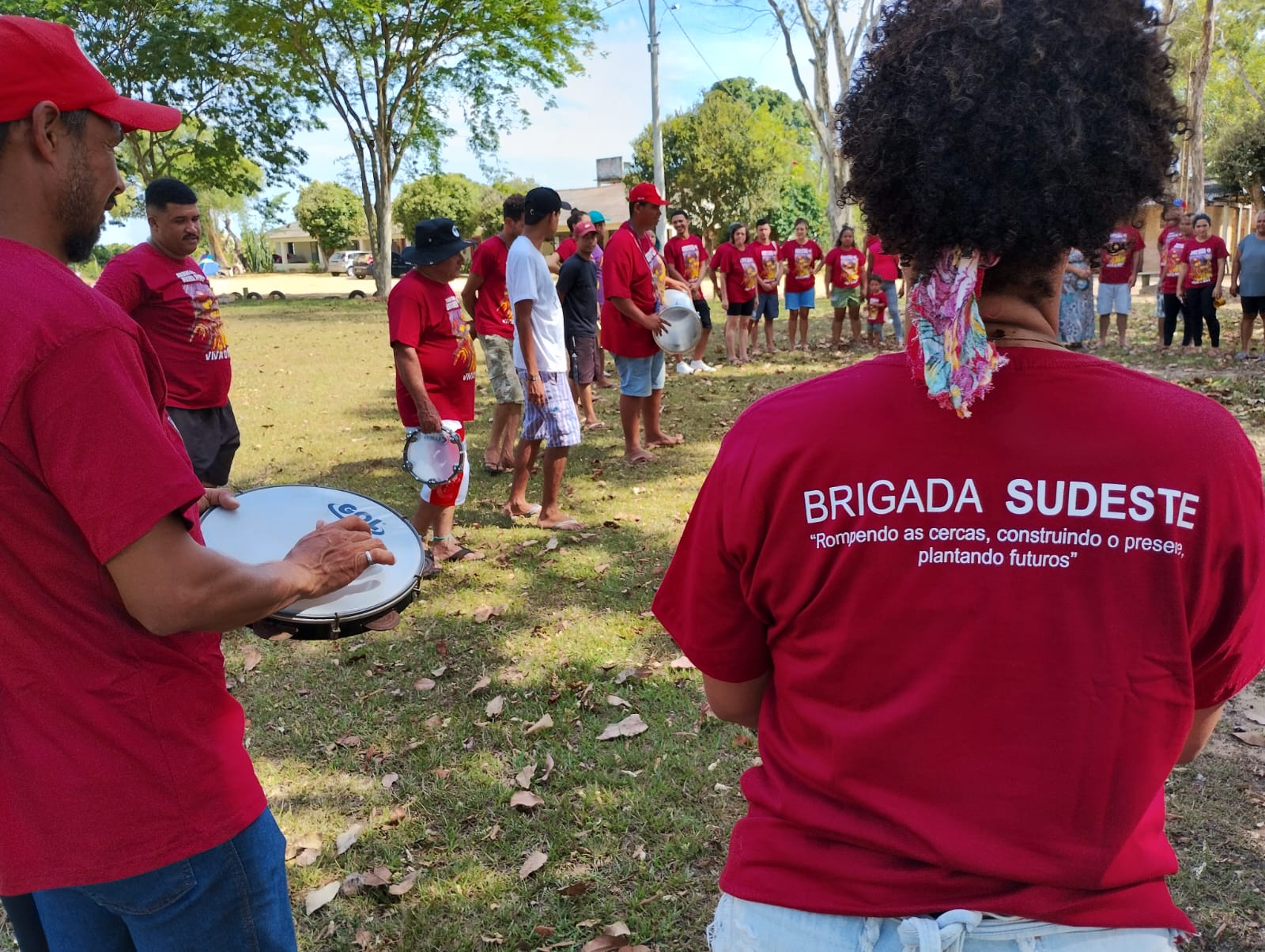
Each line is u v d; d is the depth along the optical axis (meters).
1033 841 1.05
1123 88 1.09
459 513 6.14
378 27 26.86
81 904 1.57
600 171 44.97
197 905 1.53
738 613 1.26
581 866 2.89
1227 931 2.54
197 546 1.38
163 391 1.49
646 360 7.04
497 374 6.82
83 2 27.17
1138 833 1.10
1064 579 1.03
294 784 3.35
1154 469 1.03
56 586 1.36
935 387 1.05
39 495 1.32
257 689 4.03
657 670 4.03
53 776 1.40
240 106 29.88
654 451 7.60
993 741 1.05
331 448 8.12
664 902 2.73
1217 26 27.80
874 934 1.09
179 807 1.47
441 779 3.34
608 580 5.00
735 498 1.17
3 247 1.36
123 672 1.41
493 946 2.61
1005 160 1.05
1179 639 1.04
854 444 1.09
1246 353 11.02
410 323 4.69
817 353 12.92
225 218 68.25
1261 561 1.06
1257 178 23.22
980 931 1.05
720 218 40.00
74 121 1.43
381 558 1.68
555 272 9.39
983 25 1.05
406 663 4.18
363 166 29.56
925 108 1.08
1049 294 1.15
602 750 3.47
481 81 27.97
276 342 17.23
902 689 1.08
